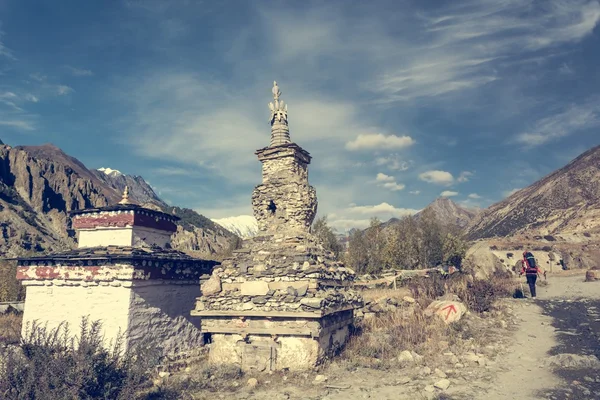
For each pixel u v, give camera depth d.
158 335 14.33
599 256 46.28
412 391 10.07
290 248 13.94
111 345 12.93
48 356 8.88
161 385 11.05
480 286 20.75
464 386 10.23
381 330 16.56
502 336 15.08
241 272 13.48
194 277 16.61
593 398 9.01
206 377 11.84
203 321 13.44
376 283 28.88
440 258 39.09
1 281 28.94
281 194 15.84
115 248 14.76
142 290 13.85
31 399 8.22
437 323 16.47
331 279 13.83
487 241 53.47
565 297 22.25
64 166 175.88
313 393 10.36
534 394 9.48
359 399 9.76
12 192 140.75
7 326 18.81
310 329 12.04
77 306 13.81
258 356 12.37
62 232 138.75
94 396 8.70
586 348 12.84
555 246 52.00
